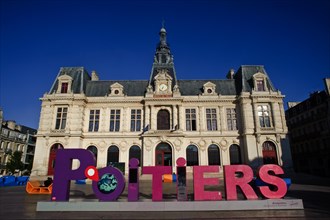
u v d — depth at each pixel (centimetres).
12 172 5197
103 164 3494
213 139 3597
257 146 3453
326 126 4203
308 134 4672
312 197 1592
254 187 1582
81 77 3950
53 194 1243
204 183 1271
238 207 1197
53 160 3462
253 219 1003
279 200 1219
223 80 4112
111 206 1191
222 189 2105
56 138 3500
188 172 3334
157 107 3688
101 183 1252
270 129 3519
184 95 3866
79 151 1284
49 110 3638
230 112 3759
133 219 1009
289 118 5391
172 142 3450
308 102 4741
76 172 1262
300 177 3278
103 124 3659
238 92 3919
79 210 1187
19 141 6244
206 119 3719
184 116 3703
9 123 6084
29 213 1139
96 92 3925
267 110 3647
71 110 3625
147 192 1908
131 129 3650
